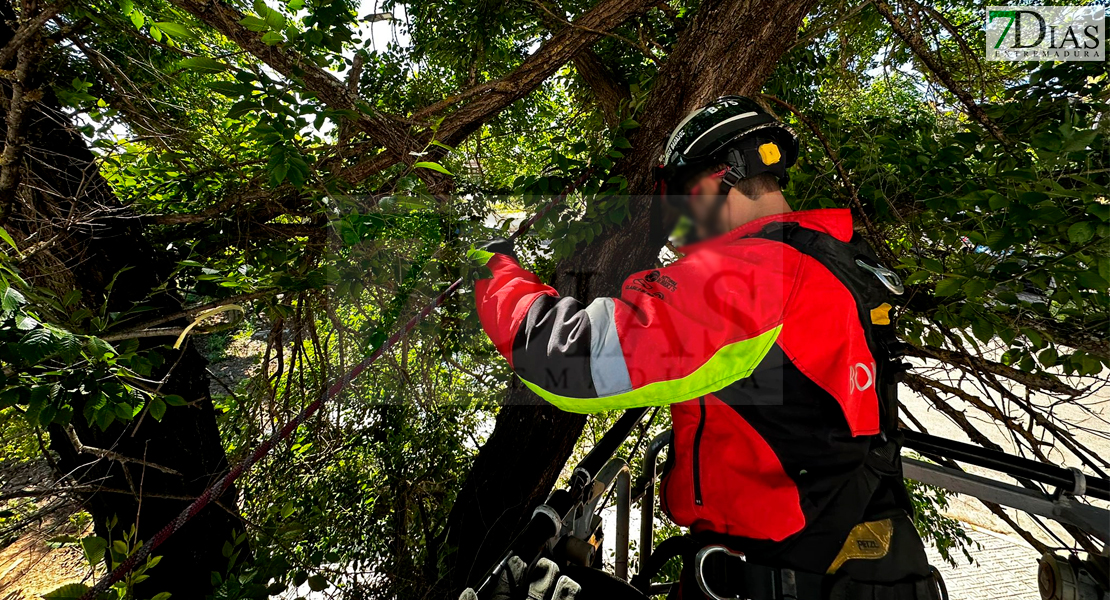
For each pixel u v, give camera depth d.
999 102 2.36
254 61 1.52
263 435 2.19
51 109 1.58
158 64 1.98
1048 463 1.30
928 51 2.03
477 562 2.09
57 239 1.58
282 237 2.06
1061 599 1.19
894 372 1.18
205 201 2.11
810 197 2.14
